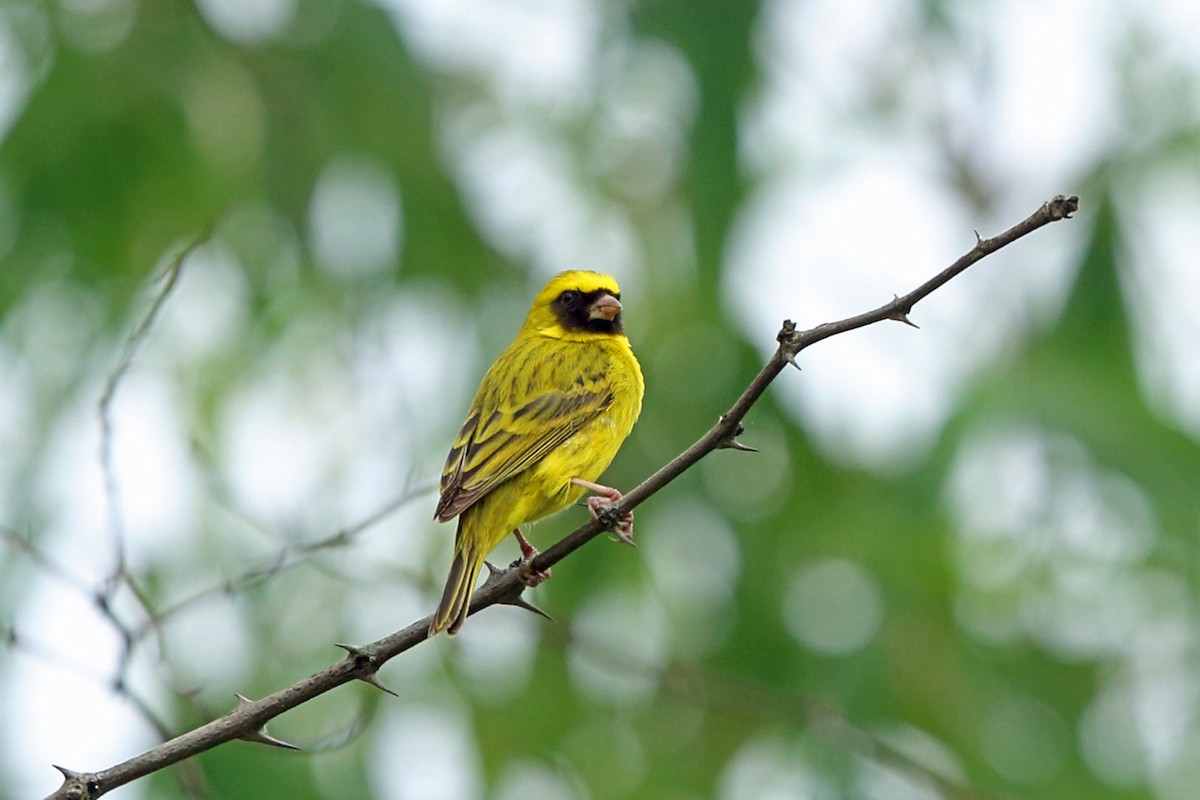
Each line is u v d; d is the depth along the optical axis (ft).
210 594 35.24
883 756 46.93
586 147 52.03
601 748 48.75
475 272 49.37
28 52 46.96
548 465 36.27
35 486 42.88
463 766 45.60
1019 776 49.21
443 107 51.03
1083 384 47.55
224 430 45.21
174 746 26.09
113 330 45.06
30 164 46.47
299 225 47.98
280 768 41.32
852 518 49.16
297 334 47.14
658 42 46.98
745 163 45.78
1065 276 49.83
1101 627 50.75
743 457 49.85
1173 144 49.98
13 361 44.68
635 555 49.47
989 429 46.39
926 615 49.03
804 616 50.08
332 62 48.60
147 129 46.70
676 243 51.06
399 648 27.58
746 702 47.88
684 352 50.08
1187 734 50.03
